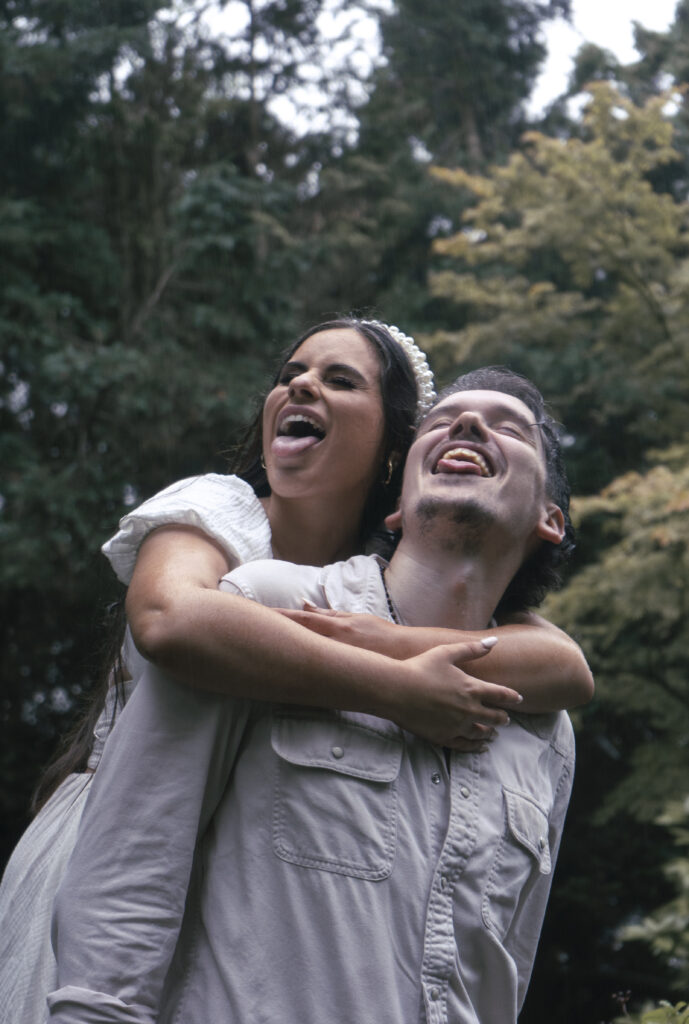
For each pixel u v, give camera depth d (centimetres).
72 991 139
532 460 175
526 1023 1045
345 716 155
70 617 1091
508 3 1457
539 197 962
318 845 146
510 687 169
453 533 170
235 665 148
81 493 1041
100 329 1135
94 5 1205
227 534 176
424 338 1041
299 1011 139
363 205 1374
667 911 593
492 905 156
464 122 1454
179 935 151
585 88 938
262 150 1413
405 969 145
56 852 187
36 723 1123
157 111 1299
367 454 205
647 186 939
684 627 843
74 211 1186
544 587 195
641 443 1073
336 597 170
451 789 158
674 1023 220
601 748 1048
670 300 960
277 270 1199
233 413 1088
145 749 149
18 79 1123
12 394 1153
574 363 1025
